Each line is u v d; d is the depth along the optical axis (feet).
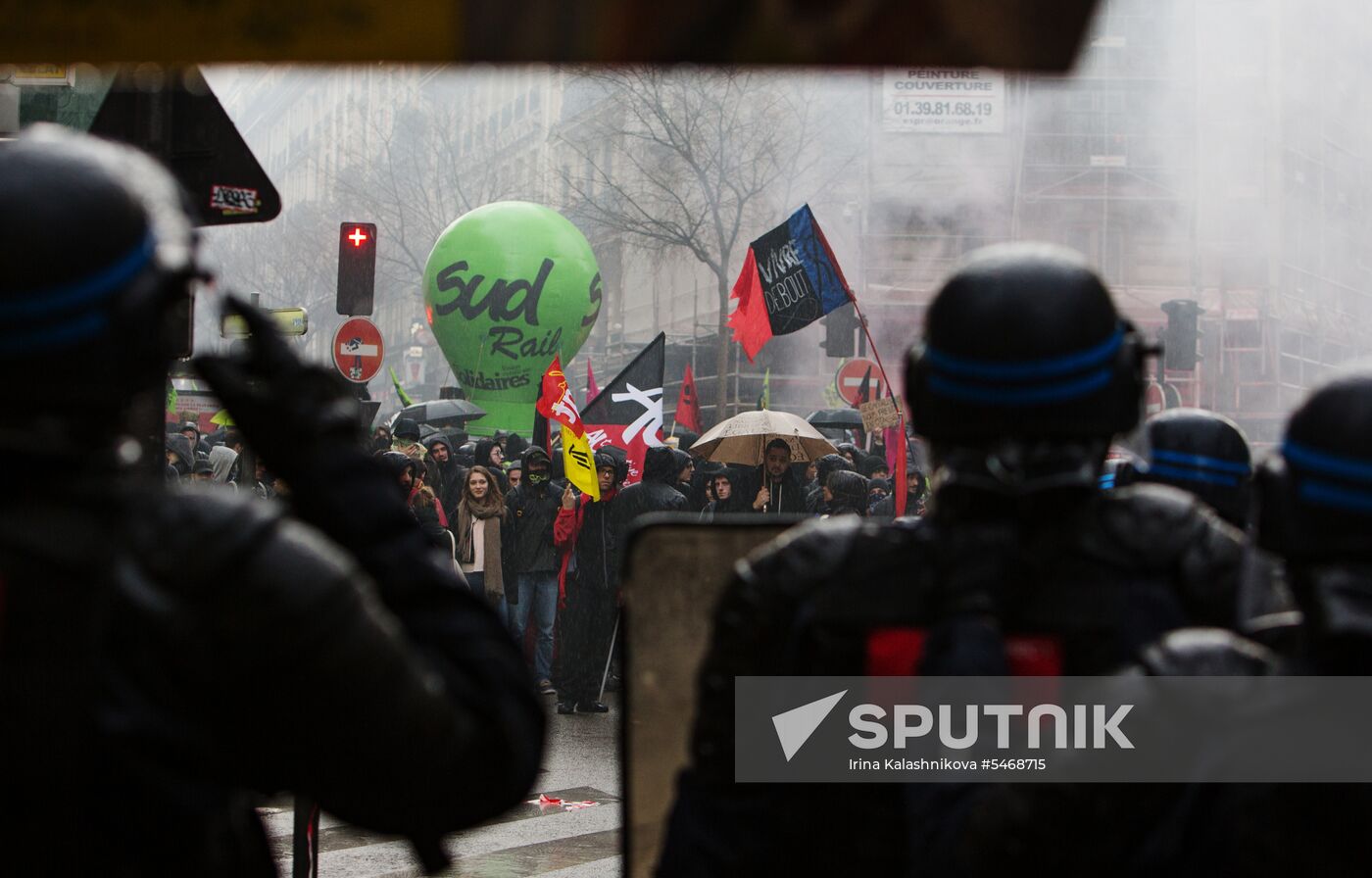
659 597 6.36
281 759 4.24
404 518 4.73
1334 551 4.44
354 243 46.44
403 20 4.14
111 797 3.91
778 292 41.83
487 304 82.84
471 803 4.56
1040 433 5.20
